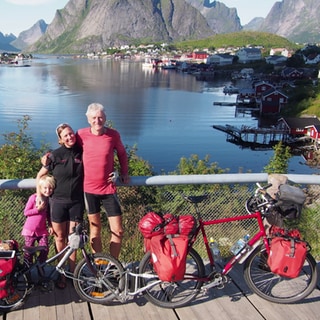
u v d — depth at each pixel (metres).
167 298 3.67
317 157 37.62
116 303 3.70
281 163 9.66
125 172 3.97
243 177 4.25
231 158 35.97
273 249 3.53
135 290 3.62
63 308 3.59
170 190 4.89
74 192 3.73
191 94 77.69
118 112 53.28
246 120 55.22
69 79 99.31
